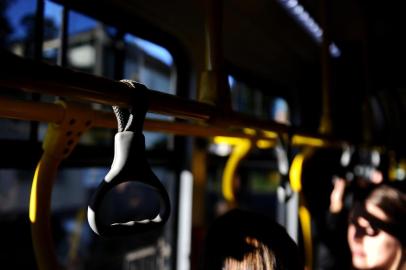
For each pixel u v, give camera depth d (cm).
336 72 262
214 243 68
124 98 43
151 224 44
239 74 194
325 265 210
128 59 184
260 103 223
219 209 435
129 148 42
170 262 177
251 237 64
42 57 109
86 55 185
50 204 58
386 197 115
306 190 131
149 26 147
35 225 56
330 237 199
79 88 39
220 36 67
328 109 131
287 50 225
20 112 51
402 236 108
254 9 173
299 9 184
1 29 107
